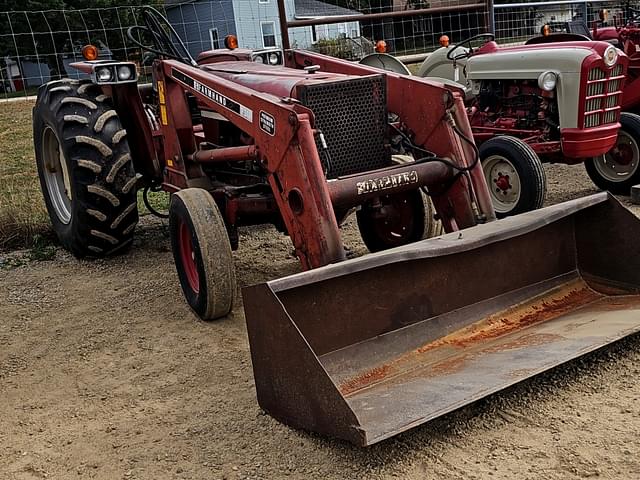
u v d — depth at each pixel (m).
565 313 3.79
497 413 3.08
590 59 5.91
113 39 26.41
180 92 4.73
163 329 4.30
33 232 6.33
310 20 8.77
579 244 4.04
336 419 2.69
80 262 5.70
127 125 5.70
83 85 5.62
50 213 6.01
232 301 4.24
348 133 4.11
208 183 4.69
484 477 2.66
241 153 4.13
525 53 6.34
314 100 3.97
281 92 4.09
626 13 8.22
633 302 3.73
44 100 5.59
